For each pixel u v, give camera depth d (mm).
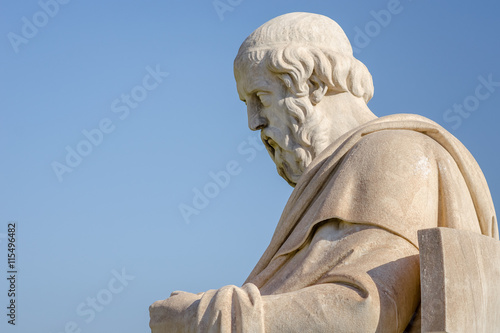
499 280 4250
